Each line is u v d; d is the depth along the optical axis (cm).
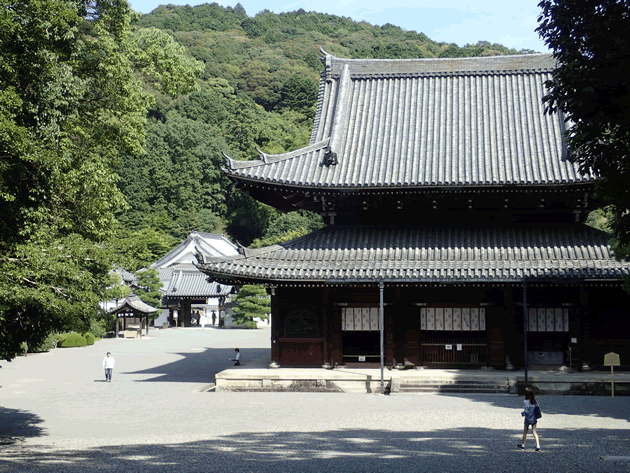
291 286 3719
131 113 3622
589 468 1669
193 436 2266
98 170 2722
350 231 3878
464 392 3338
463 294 3628
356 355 3803
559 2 1572
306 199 3875
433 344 3672
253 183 3691
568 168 3528
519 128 3919
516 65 4294
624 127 1559
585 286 3491
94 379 4378
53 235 2191
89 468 1730
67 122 2358
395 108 4216
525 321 3291
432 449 1961
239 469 1703
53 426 2597
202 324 11312
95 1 3338
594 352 3525
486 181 3522
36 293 1927
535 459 1795
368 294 3691
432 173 3669
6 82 1977
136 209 15188
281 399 3231
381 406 2950
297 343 3741
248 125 18838
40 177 2059
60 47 2331
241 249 3625
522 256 3528
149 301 10200
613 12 1491
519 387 3288
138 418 2756
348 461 1788
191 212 15700
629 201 1567
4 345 2219
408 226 3866
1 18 1873
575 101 1566
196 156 16588
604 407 2858
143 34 3866
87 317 2275
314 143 4097
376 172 3728
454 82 4334
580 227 3719
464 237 3731
